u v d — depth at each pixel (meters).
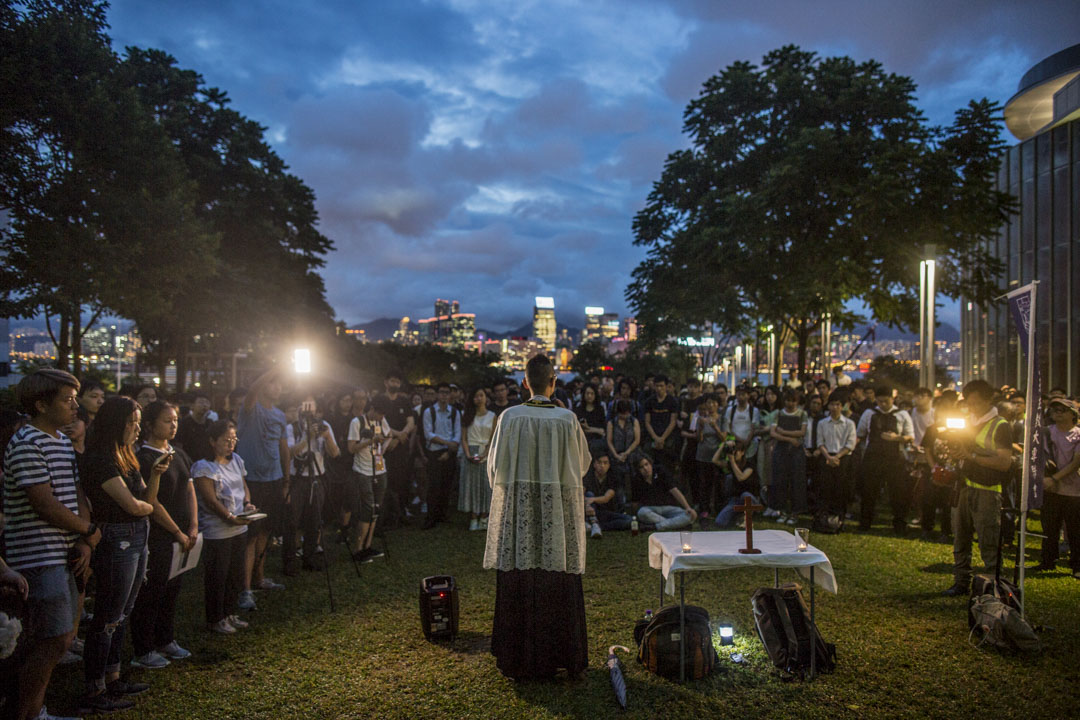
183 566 4.52
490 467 4.29
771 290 19.55
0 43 14.29
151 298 16.58
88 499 3.79
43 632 3.36
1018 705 3.79
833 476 8.79
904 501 8.27
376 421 7.39
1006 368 28.08
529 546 4.11
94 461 3.78
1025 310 5.06
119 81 17.16
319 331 33.94
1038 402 4.88
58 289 15.27
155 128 17.27
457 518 9.69
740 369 38.00
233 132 28.09
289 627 5.20
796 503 9.02
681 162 22.59
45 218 14.82
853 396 10.23
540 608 4.11
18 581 3.10
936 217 17.88
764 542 4.50
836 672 4.25
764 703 3.85
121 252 15.73
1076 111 24.31
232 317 26.25
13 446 3.39
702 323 20.50
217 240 18.05
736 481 9.20
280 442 6.37
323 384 15.21
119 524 3.85
